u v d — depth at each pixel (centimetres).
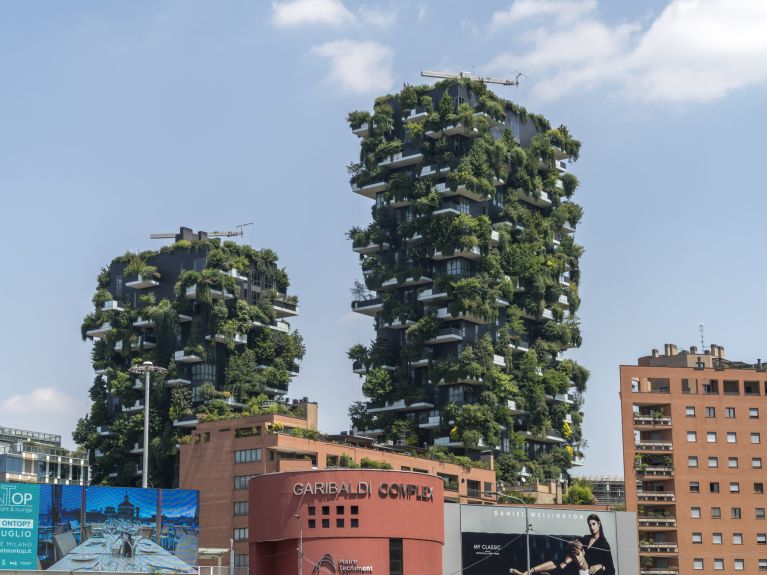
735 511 19012
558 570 16312
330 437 18412
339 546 13362
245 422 17675
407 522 13662
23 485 13675
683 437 19212
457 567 15862
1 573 13062
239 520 17325
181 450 18125
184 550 14325
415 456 19100
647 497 18938
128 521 14125
